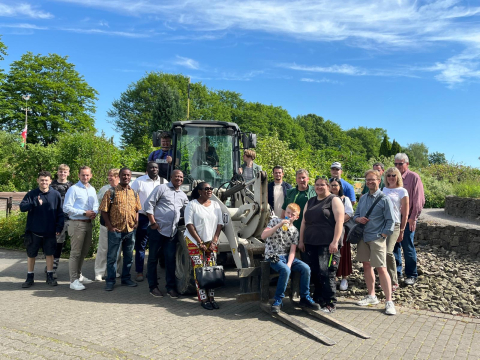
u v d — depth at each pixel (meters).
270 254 4.93
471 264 7.04
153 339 4.04
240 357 3.66
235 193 6.37
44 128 43.09
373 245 5.07
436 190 16.78
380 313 4.96
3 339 3.93
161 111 38.06
